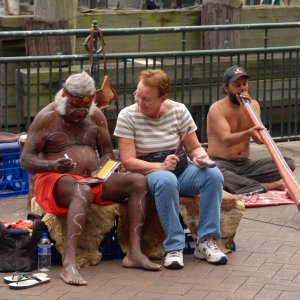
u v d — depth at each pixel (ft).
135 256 27.78
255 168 36.94
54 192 27.50
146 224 28.73
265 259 28.71
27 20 48.32
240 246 30.04
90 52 38.91
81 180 27.61
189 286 26.25
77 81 27.66
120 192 28.07
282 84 46.57
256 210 34.42
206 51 43.24
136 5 65.57
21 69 47.47
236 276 27.12
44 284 26.25
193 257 28.94
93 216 28.19
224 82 36.11
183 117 29.43
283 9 56.54
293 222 32.86
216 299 25.18
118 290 25.89
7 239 27.25
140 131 28.89
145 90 28.35
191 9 53.62
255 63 50.96
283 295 25.49
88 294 25.52
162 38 52.90
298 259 28.73
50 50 47.21
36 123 28.17
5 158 36.45
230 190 36.17
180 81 49.16
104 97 36.70
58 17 47.39
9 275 26.91
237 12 53.16
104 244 28.68
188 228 29.14
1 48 49.16
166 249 27.96
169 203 27.71
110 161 28.50
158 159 28.84
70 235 26.89
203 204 28.30
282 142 47.39
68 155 28.22
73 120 28.25
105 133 29.22
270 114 46.52
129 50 52.11
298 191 23.53
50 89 40.19
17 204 35.47
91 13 51.78
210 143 37.04
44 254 27.30
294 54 52.13
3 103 48.14
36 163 27.76
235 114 36.22
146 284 26.40
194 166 28.81
